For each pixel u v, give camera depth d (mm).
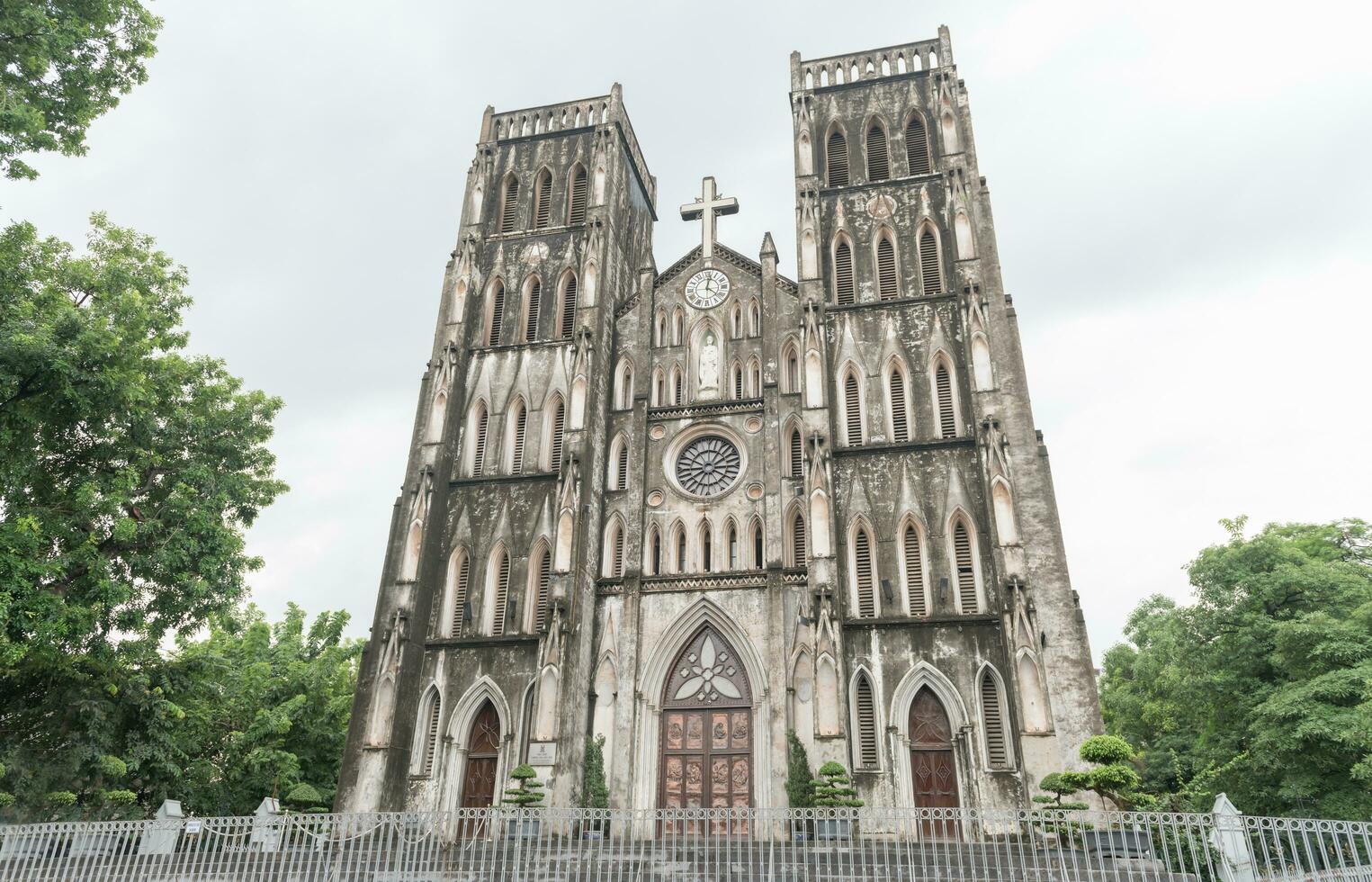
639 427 49344
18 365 29781
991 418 43469
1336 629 39031
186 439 38844
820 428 45250
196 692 46719
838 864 26391
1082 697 37938
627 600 44875
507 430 50688
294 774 51312
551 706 41406
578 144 59250
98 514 33750
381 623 44656
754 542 46344
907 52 57219
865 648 41250
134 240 39000
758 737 41688
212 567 36062
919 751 39531
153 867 27453
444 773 42469
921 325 48062
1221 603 45688
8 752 38312
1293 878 22750
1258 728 40594
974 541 42469
